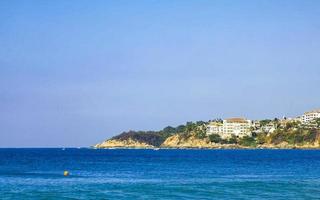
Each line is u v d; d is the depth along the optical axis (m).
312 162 183.12
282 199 65.38
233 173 118.44
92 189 75.69
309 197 67.44
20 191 72.38
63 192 71.31
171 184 84.94
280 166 152.75
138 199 64.75
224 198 66.38
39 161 192.50
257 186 81.56
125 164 166.75
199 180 94.56
